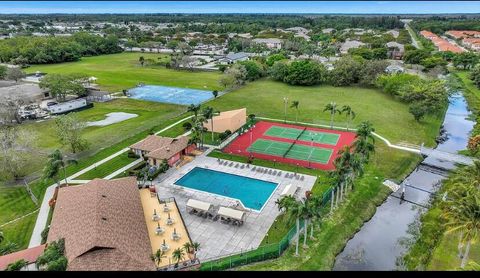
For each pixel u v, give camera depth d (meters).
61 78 107.50
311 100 107.44
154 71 158.62
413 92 95.06
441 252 42.00
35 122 88.44
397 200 55.44
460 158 67.31
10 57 174.62
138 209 45.03
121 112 97.12
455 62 149.62
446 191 52.69
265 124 86.75
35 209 50.31
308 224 45.94
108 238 36.88
